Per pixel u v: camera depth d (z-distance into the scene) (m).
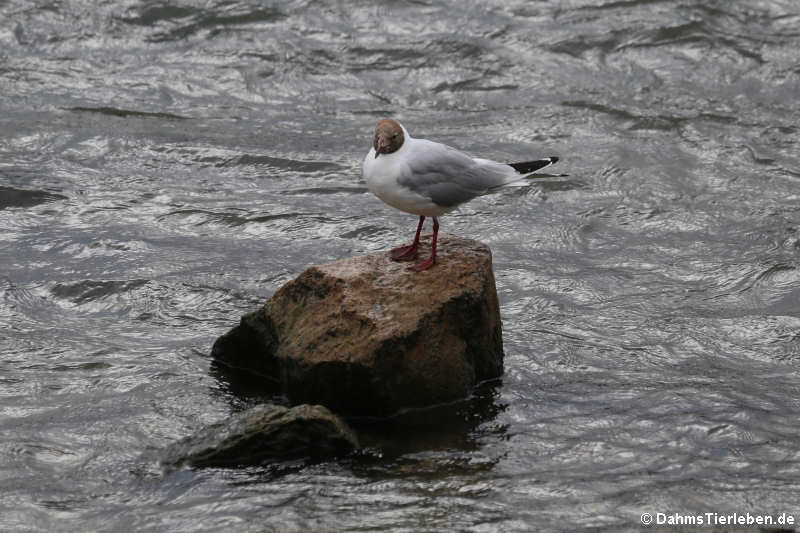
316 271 10.84
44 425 10.08
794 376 11.42
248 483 9.02
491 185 10.72
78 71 21.45
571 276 14.40
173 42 22.59
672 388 11.00
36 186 16.92
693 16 23.59
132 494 8.88
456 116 20.23
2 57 21.73
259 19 23.42
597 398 10.77
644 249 15.45
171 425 10.15
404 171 10.33
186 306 13.22
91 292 13.52
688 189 17.53
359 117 20.22
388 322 10.21
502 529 8.27
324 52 22.25
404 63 21.98
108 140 18.86
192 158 18.38
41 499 8.78
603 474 9.21
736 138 19.30
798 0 24.39
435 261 10.85
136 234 15.40
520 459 9.51
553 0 24.33
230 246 15.19
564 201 17.16
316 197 17.08
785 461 9.47
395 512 8.52
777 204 16.95
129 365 11.49
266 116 20.22
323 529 8.25
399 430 10.09
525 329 12.57
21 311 12.91
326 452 9.46
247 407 10.58
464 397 10.68
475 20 23.53
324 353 10.21
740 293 13.93
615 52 22.39
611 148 18.91
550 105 20.58
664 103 20.64
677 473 9.23
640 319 12.98
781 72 21.72
